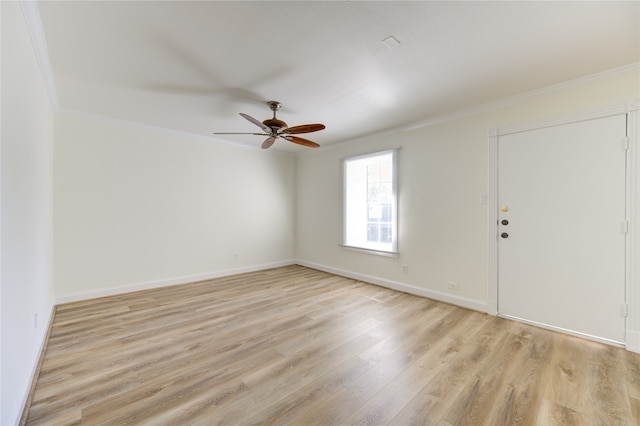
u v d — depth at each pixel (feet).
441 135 11.37
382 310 10.39
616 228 7.70
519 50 6.74
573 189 8.38
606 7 5.29
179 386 5.93
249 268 16.66
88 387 5.86
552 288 8.75
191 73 7.88
